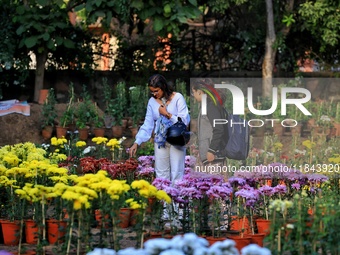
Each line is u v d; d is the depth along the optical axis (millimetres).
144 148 16094
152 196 8281
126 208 10234
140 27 22141
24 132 18109
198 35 22859
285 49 22906
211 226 9703
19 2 20359
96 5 19266
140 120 18812
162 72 22609
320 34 21797
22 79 20750
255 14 22625
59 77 21953
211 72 22797
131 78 22141
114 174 11742
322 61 22906
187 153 15133
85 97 18828
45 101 18406
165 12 19078
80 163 13484
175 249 5418
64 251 8289
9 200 9711
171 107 10266
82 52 21844
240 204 9922
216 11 21531
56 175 10414
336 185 11336
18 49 20672
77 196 7902
